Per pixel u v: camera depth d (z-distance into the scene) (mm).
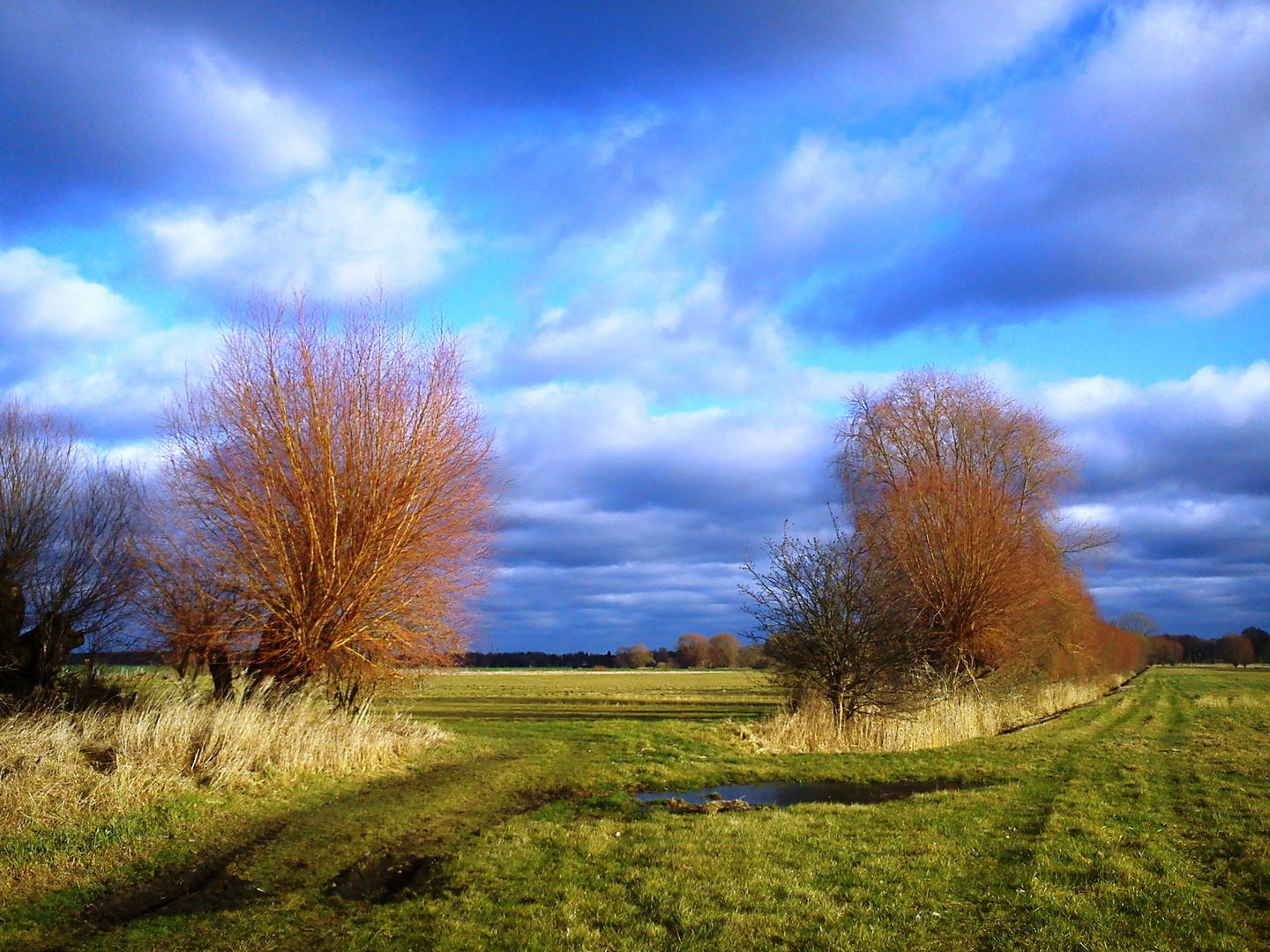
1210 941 7141
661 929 7473
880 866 9352
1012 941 7133
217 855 10094
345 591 19328
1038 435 37438
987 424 37875
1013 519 35438
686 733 23453
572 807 13883
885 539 31516
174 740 13508
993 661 32625
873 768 17953
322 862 9953
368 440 20016
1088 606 42562
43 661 18734
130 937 7520
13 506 19109
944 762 18672
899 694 23141
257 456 19469
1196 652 164250
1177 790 14305
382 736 17734
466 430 21562
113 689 19078
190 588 19359
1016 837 10875
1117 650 73312
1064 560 36812
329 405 19938
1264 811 12234
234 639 19391
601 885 8883
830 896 8367
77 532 20328
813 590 23062
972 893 8492
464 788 14789
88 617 20016
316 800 13133
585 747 21000
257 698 16109
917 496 33188
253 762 13836
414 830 11617
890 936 7270
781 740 21484
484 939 7320
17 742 11984
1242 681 76375
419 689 22703
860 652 22750
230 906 8430
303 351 20125
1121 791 14227
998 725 28234
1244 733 24672
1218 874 9039
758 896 8359
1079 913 7762
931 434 38281
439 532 20953
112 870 9219
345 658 20031
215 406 19625
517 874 9359
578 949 7047
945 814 12344
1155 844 10203
